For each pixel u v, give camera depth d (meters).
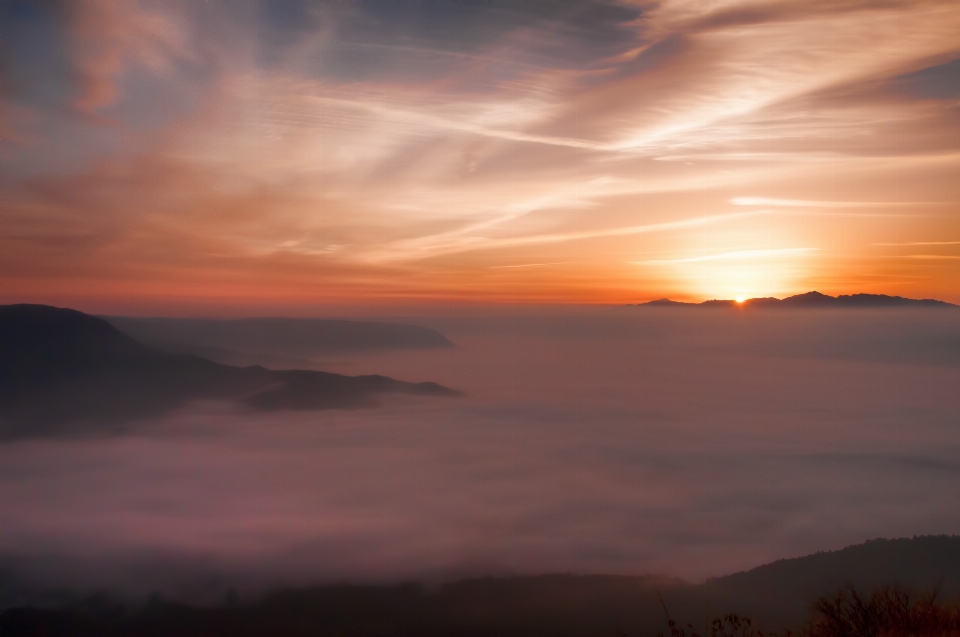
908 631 5.45
